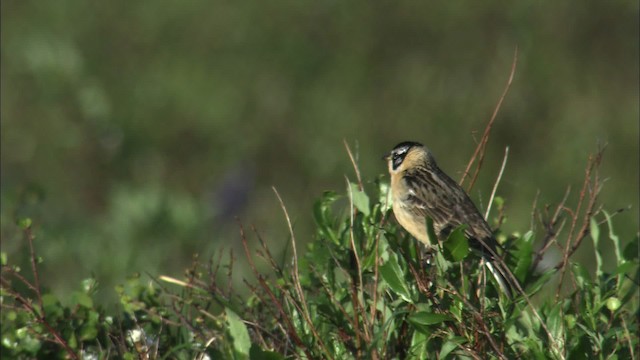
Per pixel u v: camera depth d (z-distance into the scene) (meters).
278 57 17.94
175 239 13.26
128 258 12.77
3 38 18.17
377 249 6.36
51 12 18.25
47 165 17.64
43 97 17.84
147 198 13.47
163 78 17.81
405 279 6.25
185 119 17.72
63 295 12.05
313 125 17.52
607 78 17.98
